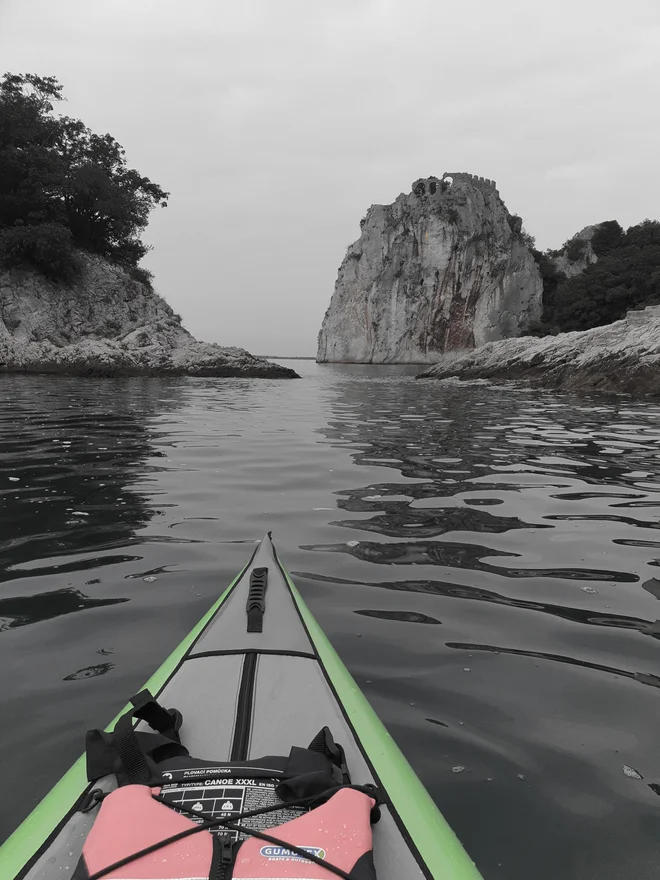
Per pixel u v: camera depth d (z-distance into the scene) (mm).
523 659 3203
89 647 3262
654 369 20141
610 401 18016
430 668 3094
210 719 2111
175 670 2447
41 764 2367
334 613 3709
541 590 4070
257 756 1912
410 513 5766
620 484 6996
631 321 24500
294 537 5062
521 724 2652
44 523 5328
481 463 8164
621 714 2746
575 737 2576
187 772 1672
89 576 4207
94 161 45031
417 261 86062
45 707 2732
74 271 40750
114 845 1353
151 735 1868
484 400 18672
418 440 10164
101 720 2635
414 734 2557
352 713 2250
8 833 2025
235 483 6875
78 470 7395
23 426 11141
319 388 25266
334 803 1497
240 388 24281
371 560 4566
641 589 4105
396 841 1598
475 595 3986
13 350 30672
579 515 5754
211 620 2881
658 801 2227
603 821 2125
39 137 42750
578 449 9328
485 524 5457
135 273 47125
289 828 1408
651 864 1957
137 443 9430
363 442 9883
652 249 61344
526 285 85938
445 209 83750
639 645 3369
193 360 33156
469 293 84375
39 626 3494
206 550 4727
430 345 87250
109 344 34125
